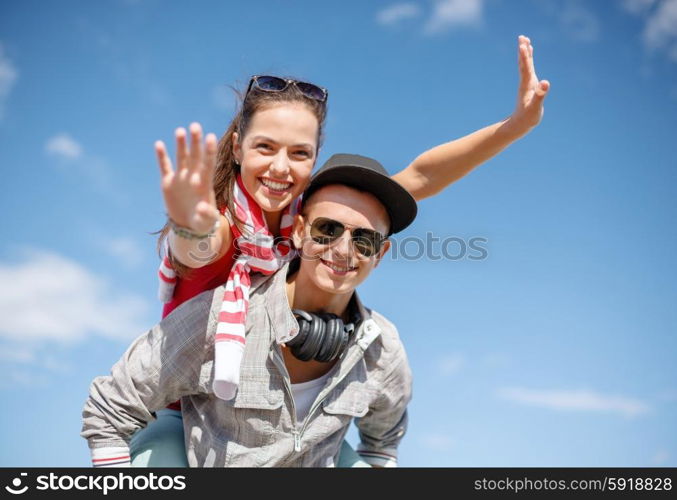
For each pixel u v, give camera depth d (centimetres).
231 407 299
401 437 331
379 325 314
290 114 305
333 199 300
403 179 321
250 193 306
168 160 273
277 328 299
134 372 300
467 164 318
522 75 311
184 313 300
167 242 309
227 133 310
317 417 304
